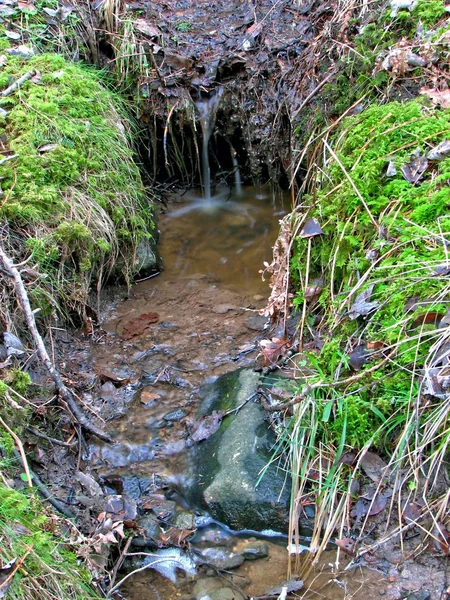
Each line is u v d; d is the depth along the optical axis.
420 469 2.47
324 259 3.23
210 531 2.67
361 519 2.51
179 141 4.93
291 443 2.70
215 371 3.42
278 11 5.05
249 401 3.04
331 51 4.31
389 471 2.53
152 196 4.93
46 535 2.19
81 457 2.95
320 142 3.75
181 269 4.24
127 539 2.62
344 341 2.87
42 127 3.75
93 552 2.44
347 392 2.68
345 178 3.25
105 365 3.46
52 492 2.67
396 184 3.06
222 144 5.00
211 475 2.79
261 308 3.84
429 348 2.57
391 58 3.63
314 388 2.75
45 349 3.14
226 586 2.46
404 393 2.55
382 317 2.76
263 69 4.71
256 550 2.56
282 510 2.62
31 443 2.78
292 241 3.38
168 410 3.22
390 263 2.84
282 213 4.77
